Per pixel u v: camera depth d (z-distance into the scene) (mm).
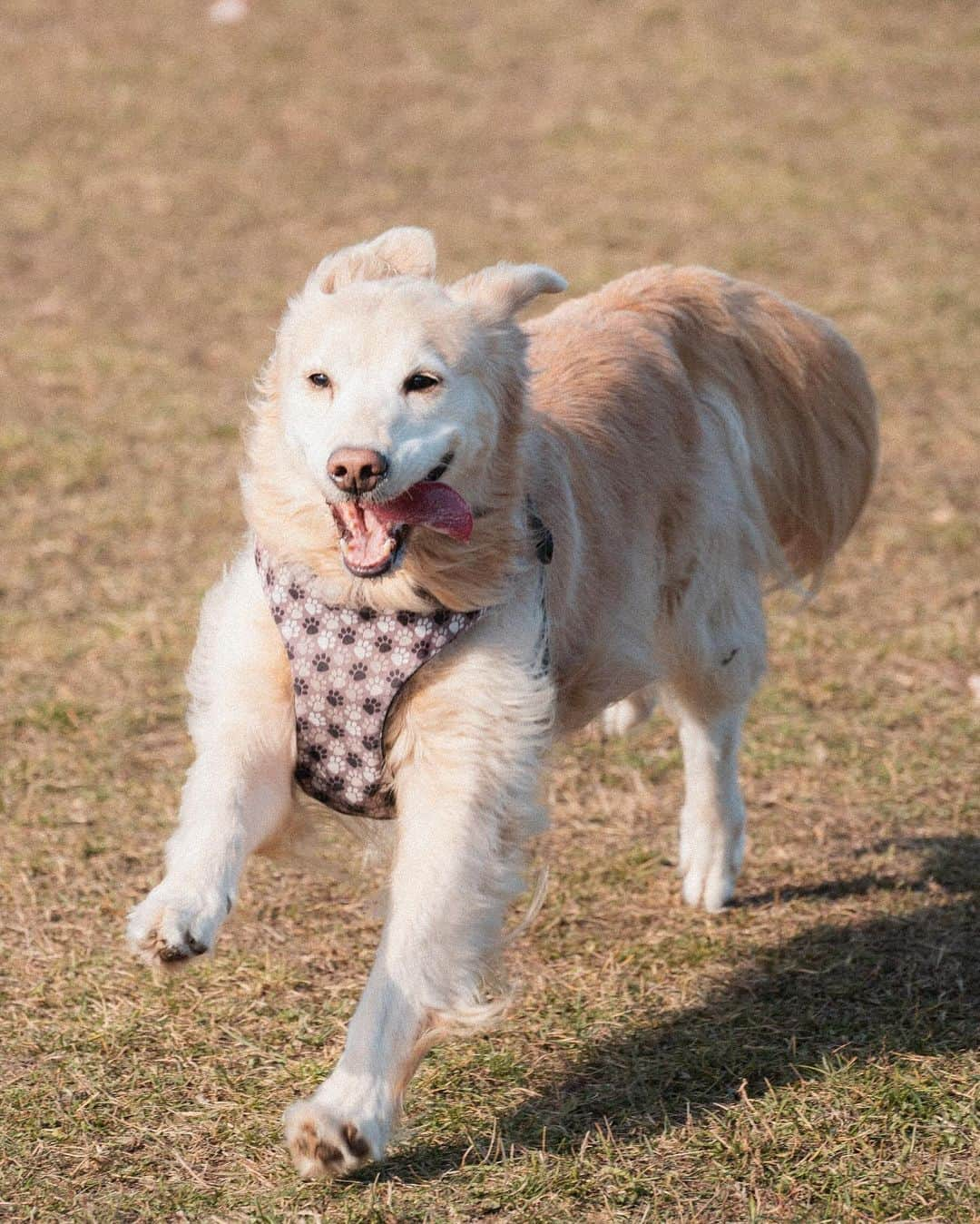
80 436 11727
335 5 24344
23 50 22312
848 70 21359
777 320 6871
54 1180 4719
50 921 6223
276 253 15969
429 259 5352
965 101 20297
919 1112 5004
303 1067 5277
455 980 4660
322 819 5328
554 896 6496
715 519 6262
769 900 6531
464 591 4844
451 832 4770
